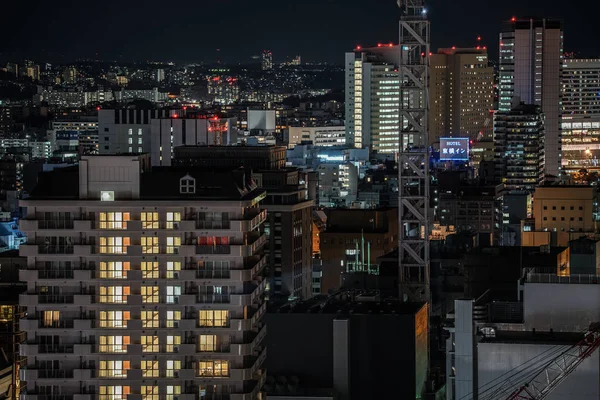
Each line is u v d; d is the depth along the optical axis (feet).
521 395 648.38
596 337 646.74
